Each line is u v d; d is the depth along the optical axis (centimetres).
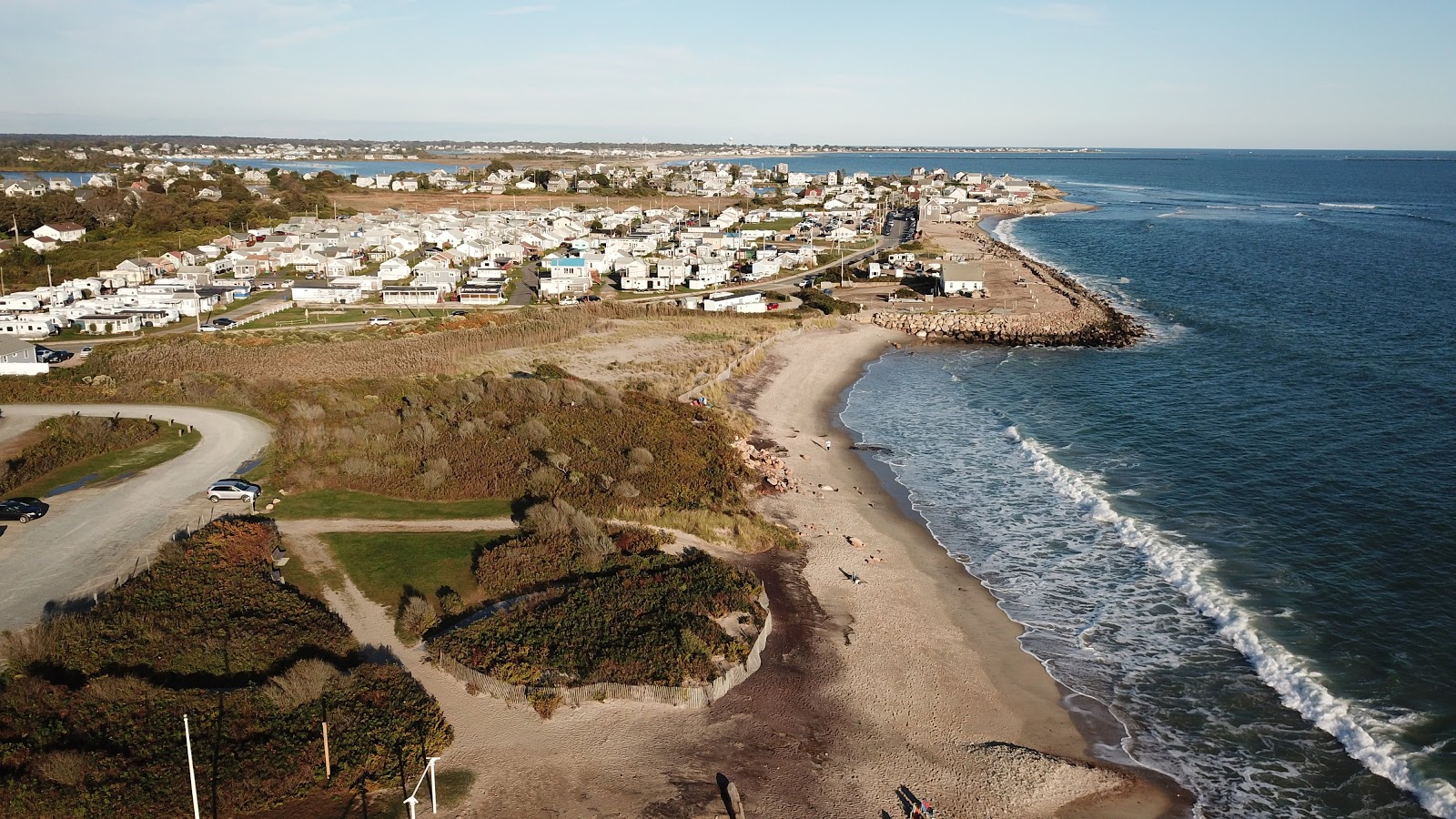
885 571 4569
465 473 5328
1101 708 3438
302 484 5097
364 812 2622
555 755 2959
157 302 10019
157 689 3011
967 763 3088
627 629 3628
